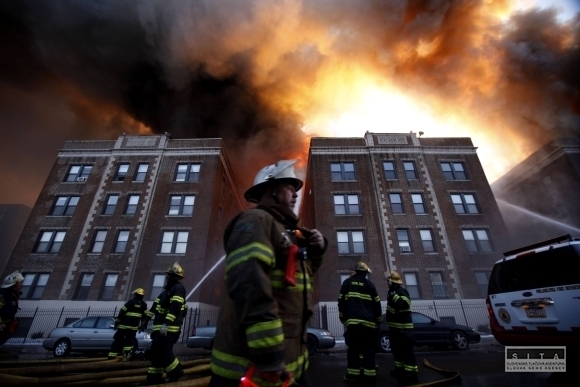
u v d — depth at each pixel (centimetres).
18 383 318
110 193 2147
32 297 1802
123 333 610
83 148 2334
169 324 410
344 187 2147
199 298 1795
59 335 948
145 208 2075
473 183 2153
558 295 423
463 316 1709
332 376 511
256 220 123
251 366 106
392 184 2136
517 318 476
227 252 120
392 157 2250
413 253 1894
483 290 1802
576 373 413
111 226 2014
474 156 2255
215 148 2348
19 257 1908
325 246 157
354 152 2295
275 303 104
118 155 2297
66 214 2083
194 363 526
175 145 2370
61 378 351
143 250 1936
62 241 1975
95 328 968
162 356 398
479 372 497
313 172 2225
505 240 1952
